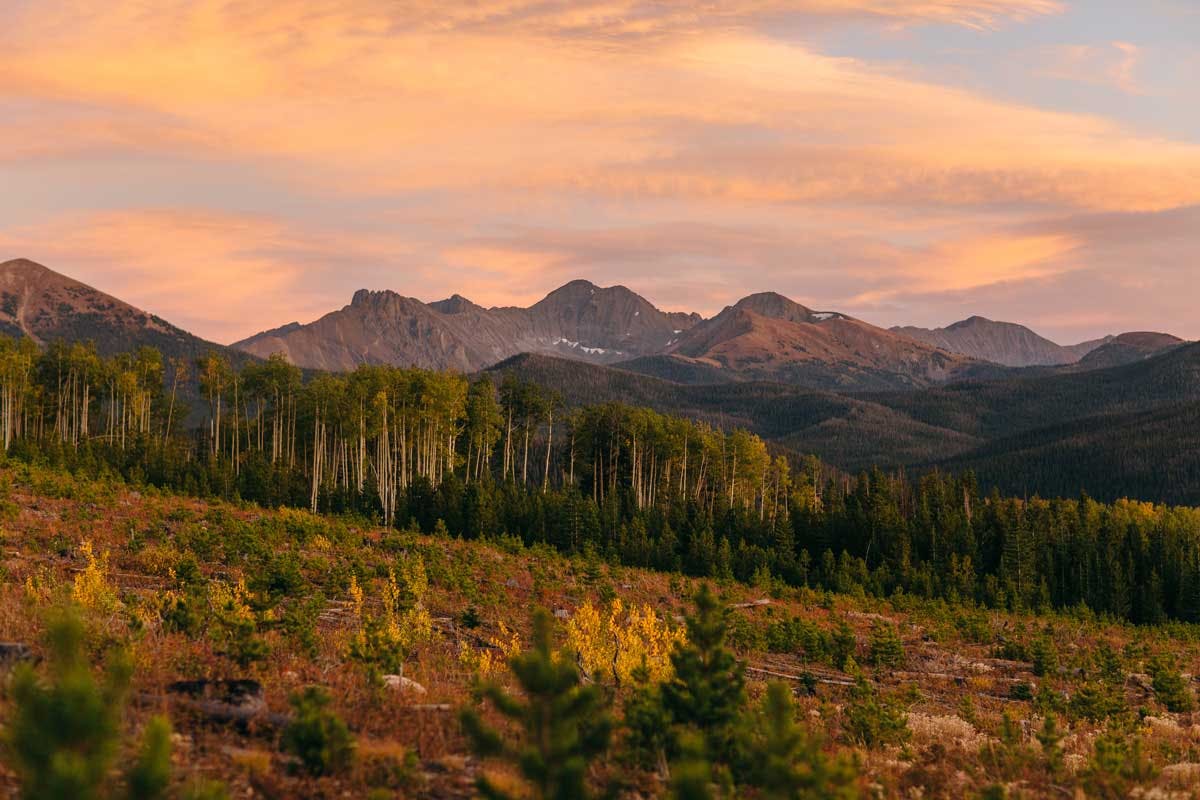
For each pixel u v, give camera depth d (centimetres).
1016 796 1673
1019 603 8269
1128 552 10369
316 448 10119
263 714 1412
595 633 2345
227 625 2095
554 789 983
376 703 1652
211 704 1384
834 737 2258
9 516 4059
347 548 5050
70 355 12181
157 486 8612
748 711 1584
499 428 12119
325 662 2031
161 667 1683
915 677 3875
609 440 12538
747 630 4022
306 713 1255
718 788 1232
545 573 5406
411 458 11238
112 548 3794
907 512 12731
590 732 1069
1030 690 3584
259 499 9062
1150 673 4494
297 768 1209
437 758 1362
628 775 1384
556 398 12738
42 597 2300
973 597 8762
